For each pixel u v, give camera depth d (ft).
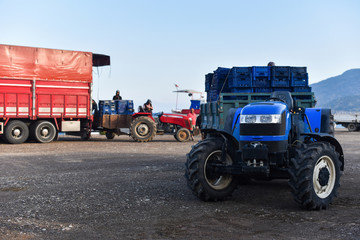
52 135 53.01
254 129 16.29
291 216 14.66
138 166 28.73
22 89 50.83
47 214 14.94
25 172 25.76
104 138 65.31
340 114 102.58
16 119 51.72
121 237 12.10
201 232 12.60
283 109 16.70
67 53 54.03
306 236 12.10
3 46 49.67
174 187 20.61
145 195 18.53
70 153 38.11
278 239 11.84
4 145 48.14
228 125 19.79
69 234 12.41
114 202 17.02
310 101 32.68
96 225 13.44
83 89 55.36
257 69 35.99
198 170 16.69
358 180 22.91
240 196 18.53
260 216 14.66
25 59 51.01
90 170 26.71
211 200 17.21
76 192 19.22
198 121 38.75
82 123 57.00
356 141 57.47
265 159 15.80
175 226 13.32
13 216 14.64
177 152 39.32
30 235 12.30
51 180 22.68
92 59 57.98
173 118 56.80
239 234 12.38
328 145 16.49
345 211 15.42
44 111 52.47
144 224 13.56
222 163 17.16
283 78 35.86
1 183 21.67
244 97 32.22
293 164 15.58
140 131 55.26
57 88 53.31
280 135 16.12
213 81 38.58
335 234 12.27
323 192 16.05
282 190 20.06
